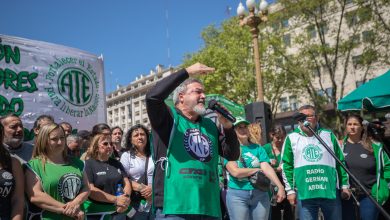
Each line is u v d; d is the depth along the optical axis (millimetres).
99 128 4762
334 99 23172
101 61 7188
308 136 4719
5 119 4078
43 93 6188
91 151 4645
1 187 3082
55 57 6441
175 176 2768
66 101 6465
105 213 4285
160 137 2896
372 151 4887
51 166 3645
